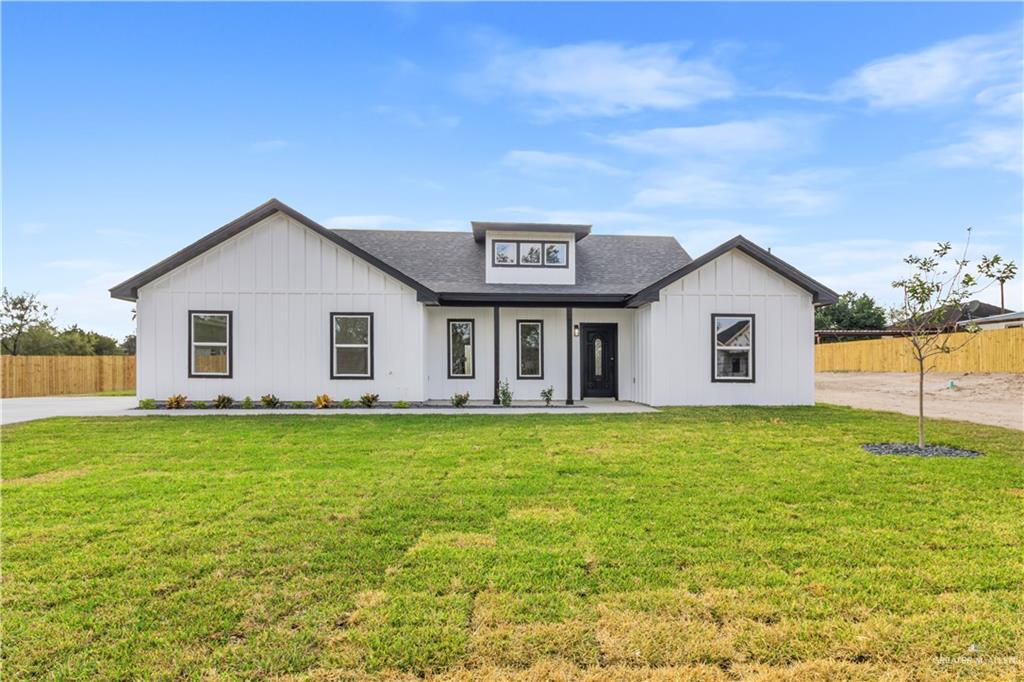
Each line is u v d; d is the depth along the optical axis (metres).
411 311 13.25
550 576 3.28
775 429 9.12
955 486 5.34
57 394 21.36
